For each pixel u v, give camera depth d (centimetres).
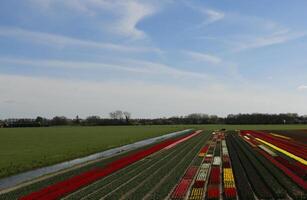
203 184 2989
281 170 3684
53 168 4028
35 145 6881
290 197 2564
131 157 4894
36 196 2572
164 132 11800
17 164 4231
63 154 5247
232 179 3197
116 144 7031
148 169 3862
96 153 5622
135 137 9206
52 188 2827
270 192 2736
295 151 5719
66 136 9675
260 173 3497
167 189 2806
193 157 4938
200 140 8219
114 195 2595
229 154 5325
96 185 2991
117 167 3966
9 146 6688
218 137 9212
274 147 6400
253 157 4859
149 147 6512
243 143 7306
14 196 2594
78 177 3316
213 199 2464
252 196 2556
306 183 2941
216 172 3600
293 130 12444
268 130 12575
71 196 2584
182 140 8281
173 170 3769
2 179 3369
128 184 3005
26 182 3222
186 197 2581
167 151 5838
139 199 2483
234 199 2477
